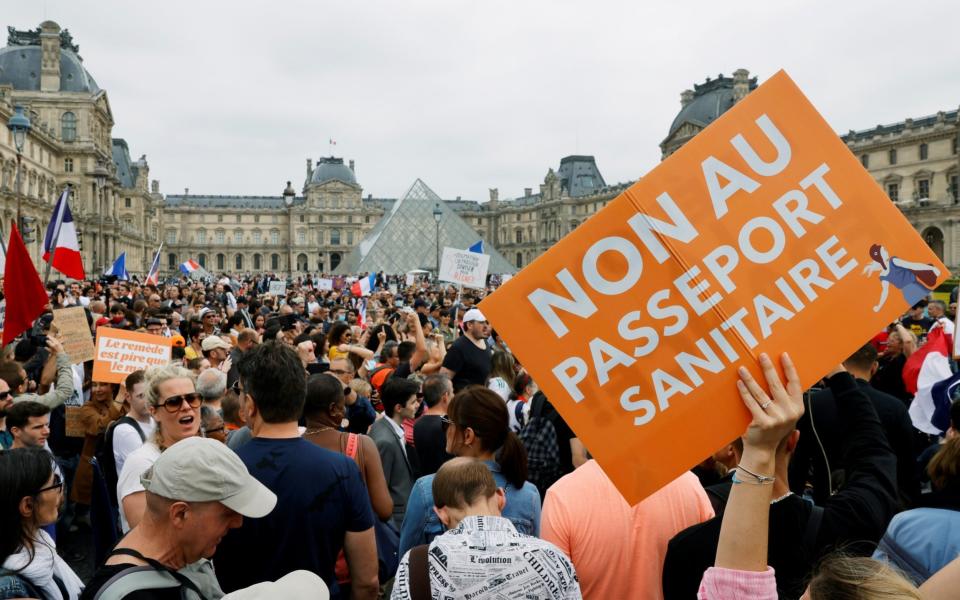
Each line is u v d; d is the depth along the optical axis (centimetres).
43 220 9662
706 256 347
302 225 19738
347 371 1000
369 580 504
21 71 10988
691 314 345
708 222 350
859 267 343
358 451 618
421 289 5562
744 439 326
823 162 351
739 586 297
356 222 19900
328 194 19775
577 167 18438
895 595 241
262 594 307
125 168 15900
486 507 410
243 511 374
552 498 455
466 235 8419
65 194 1964
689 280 346
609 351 350
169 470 369
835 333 340
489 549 355
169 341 1066
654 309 348
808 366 337
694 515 449
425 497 550
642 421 345
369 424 998
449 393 808
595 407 348
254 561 468
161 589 353
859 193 348
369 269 7900
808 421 586
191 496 365
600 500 443
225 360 1252
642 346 347
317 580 322
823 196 349
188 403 618
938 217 10188
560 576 355
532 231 19550
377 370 1209
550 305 355
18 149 2405
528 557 354
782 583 342
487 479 417
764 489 307
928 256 341
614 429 346
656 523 439
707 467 679
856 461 381
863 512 348
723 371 340
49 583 457
